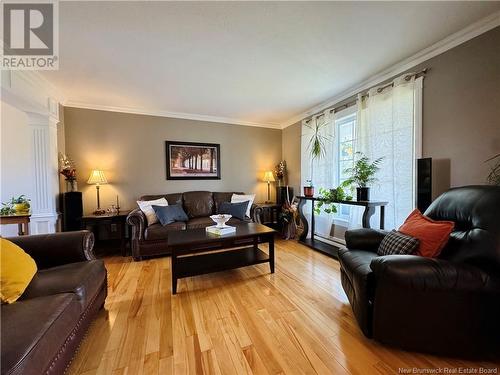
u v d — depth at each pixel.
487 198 1.40
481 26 1.84
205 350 1.39
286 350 1.39
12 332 0.90
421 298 1.28
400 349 1.39
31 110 2.72
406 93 2.42
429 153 2.25
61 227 3.19
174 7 1.62
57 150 3.17
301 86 3.03
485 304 1.24
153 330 1.59
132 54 2.21
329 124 3.53
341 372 1.23
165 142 4.10
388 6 1.64
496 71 1.79
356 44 2.11
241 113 4.23
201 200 4.01
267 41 2.04
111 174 3.74
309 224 4.07
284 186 4.62
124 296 2.07
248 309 1.84
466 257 1.32
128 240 3.67
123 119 3.81
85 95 3.23
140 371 1.24
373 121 2.77
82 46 2.07
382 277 1.35
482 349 1.26
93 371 1.24
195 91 3.16
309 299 1.99
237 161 4.70
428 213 1.81
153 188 4.02
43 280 1.36
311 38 2.01
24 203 2.83
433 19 1.79
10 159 3.29
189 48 2.13
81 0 1.54
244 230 2.60
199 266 2.34
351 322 1.67
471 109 1.94
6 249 1.29
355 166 2.86
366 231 2.04
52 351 0.98
